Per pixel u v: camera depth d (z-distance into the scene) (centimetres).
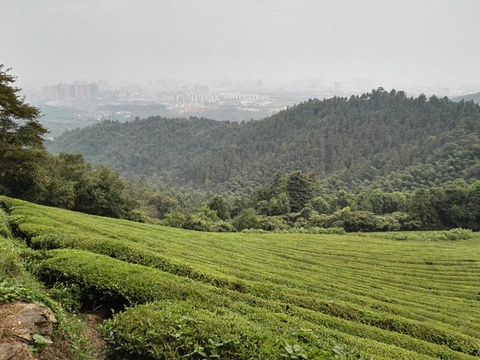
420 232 6631
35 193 3809
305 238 5197
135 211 5338
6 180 3644
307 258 3800
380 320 1552
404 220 7244
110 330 657
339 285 2603
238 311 947
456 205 7156
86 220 2984
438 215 7350
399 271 3888
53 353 544
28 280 838
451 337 1551
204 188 13850
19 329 514
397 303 2509
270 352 620
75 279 898
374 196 8300
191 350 605
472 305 3005
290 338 700
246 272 2169
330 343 812
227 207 8175
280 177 9862
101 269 952
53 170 4431
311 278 2661
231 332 666
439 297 3131
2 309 552
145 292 887
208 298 959
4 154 2833
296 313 1265
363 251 4578
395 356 1032
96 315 835
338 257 4156
